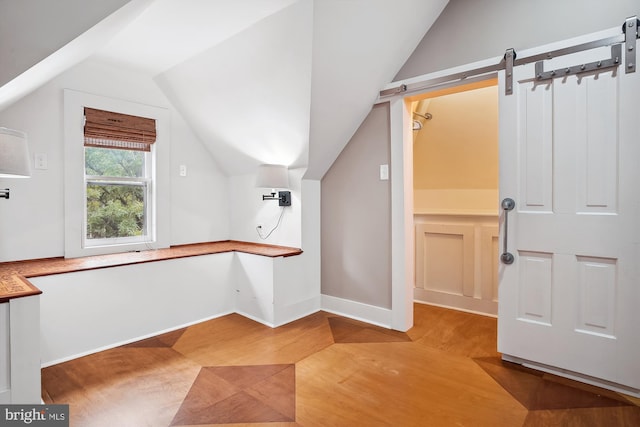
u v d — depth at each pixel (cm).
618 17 181
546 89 197
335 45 215
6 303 144
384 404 173
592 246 185
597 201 183
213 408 169
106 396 179
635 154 172
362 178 293
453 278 329
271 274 284
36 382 152
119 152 302
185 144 338
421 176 372
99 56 268
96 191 289
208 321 294
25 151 155
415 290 353
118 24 177
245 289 308
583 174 187
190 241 344
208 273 298
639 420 160
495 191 336
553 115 195
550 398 178
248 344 246
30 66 149
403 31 235
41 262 248
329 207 318
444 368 210
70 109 265
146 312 260
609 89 178
